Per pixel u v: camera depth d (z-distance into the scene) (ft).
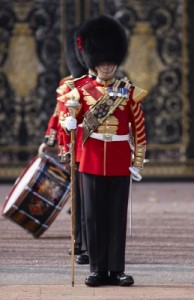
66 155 94.43
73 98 85.92
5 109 167.12
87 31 88.69
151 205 140.56
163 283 88.94
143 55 166.20
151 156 166.91
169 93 167.02
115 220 87.35
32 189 107.86
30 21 166.30
